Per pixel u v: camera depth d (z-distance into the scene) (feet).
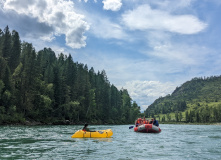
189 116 611.06
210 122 557.33
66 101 189.67
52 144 37.22
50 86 170.71
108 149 32.65
